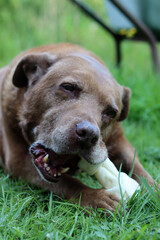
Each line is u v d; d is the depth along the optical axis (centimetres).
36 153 95
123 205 87
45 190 98
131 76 191
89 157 89
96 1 306
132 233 77
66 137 88
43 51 114
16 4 289
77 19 299
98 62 109
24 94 104
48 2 298
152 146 132
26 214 87
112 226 81
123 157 109
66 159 94
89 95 96
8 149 108
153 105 158
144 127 151
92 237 78
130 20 188
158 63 197
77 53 109
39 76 103
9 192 95
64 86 97
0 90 113
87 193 92
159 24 198
